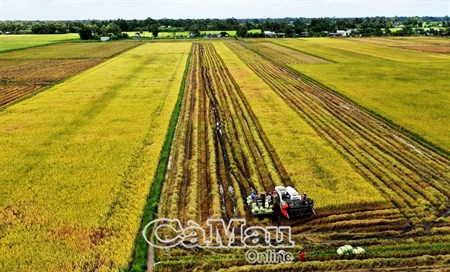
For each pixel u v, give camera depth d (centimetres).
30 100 4656
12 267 1719
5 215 2136
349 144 3216
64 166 2748
